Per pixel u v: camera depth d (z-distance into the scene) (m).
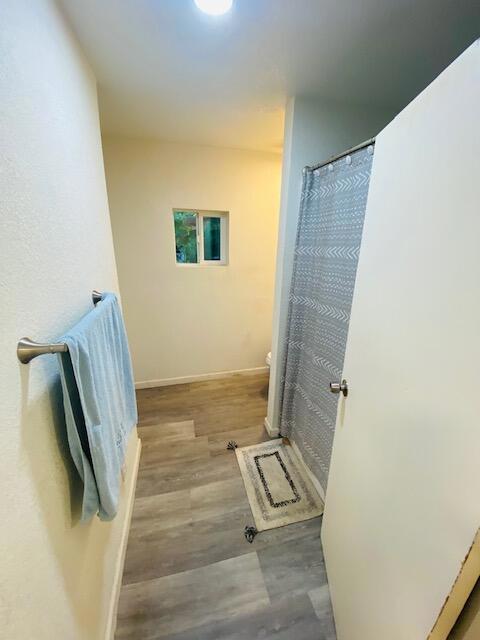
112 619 0.99
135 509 1.45
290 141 1.46
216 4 0.84
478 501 0.41
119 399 0.99
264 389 2.70
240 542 1.29
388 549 0.67
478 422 0.42
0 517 0.44
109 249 1.33
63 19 0.83
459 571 0.44
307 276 1.57
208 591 1.11
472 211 0.44
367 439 0.80
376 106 1.50
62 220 0.76
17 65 0.55
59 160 0.75
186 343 2.72
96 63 1.11
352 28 0.94
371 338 0.79
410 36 0.98
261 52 1.07
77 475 0.73
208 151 2.19
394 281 0.68
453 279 0.48
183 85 1.31
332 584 1.06
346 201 1.18
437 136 0.53
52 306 0.67
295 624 1.02
